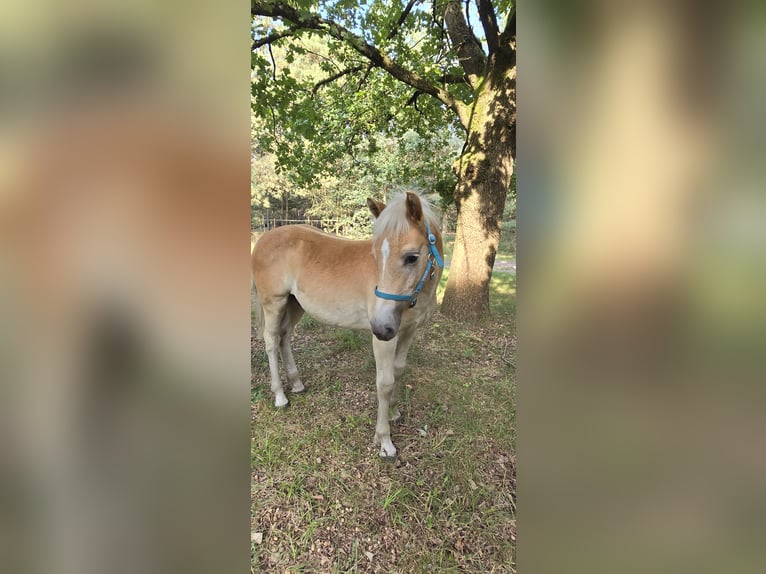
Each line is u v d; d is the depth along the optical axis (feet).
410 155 27.45
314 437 7.61
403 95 18.34
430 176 20.95
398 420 8.16
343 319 7.91
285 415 8.39
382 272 6.01
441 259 6.74
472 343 12.09
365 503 6.08
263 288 8.63
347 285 7.65
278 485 6.40
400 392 9.20
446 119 18.94
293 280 8.39
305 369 10.57
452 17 15.23
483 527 5.65
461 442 7.45
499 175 13.50
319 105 17.69
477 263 13.76
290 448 7.29
